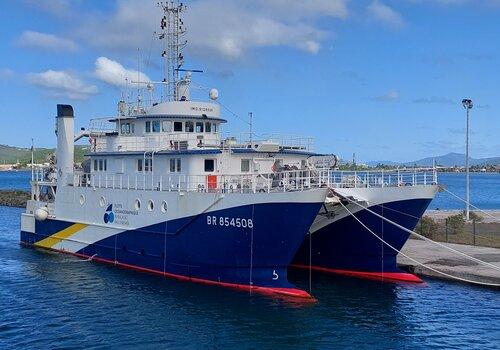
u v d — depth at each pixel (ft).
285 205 89.45
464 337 76.95
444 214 217.15
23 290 99.76
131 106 131.85
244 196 93.15
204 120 123.75
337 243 110.32
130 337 76.07
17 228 202.90
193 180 104.99
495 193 507.71
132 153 116.57
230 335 77.10
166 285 100.73
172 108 120.98
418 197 99.50
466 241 138.51
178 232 103.45
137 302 91.35
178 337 76.18
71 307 89.20
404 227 100.32
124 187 117.91
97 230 122.93
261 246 93.30
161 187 108.17
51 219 137.49
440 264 111.45
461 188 589.32
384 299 94.32
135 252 113.09
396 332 78.89
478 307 89.56
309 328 80.23
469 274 103.04
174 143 112.98
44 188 153.69
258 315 85.15
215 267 99.30
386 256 106.83
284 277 94.68
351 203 100.83
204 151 104.88
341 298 94.99
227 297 93.20
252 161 110.52
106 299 93.25
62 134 135.33
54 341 74.54
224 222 96.12
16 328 79.56
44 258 127.54
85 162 136.15
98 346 72.79
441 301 92.99
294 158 114.93
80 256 128.06
